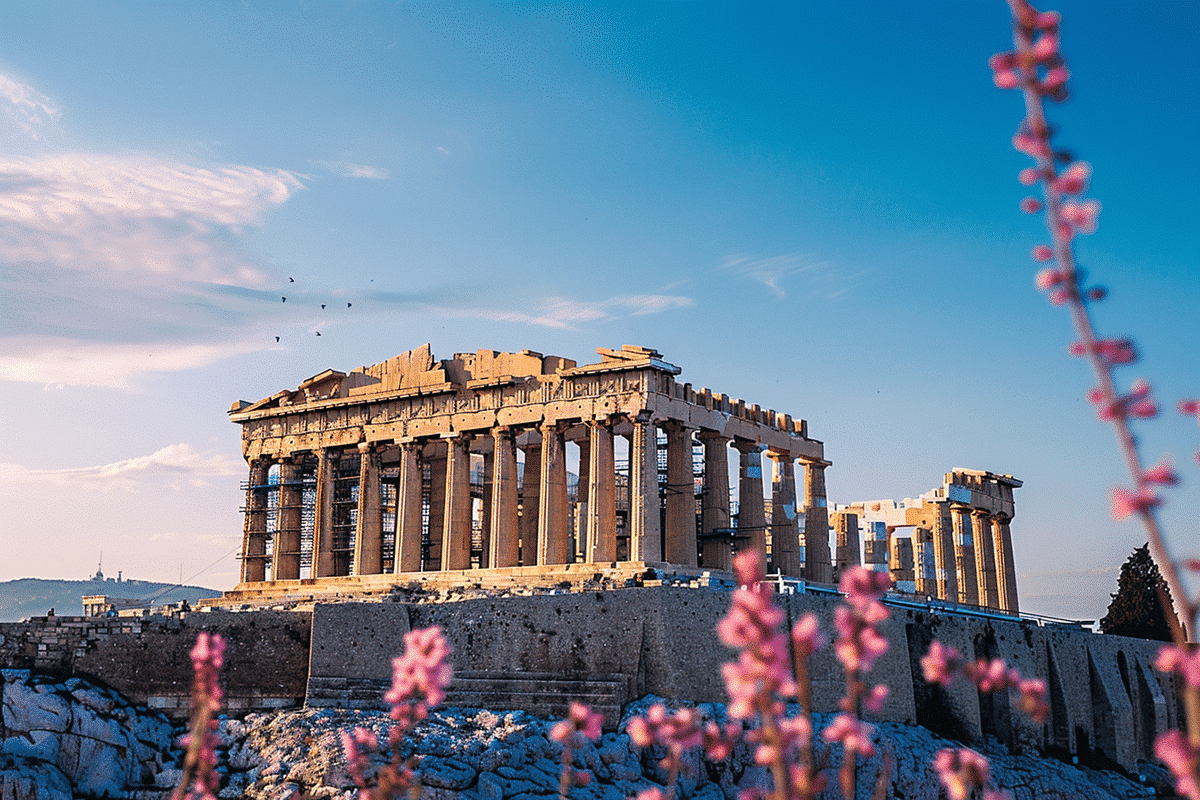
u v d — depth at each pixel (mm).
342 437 116625
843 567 124625
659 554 98688
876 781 78875
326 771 68375
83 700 76375
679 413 103062
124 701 78312
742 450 111688
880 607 15156
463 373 111375
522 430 107500
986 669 16234
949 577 128750
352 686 79688
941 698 96812
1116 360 12797
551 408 104375
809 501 118750
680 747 17562
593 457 101938
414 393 111875
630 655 79500
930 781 82500
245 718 77375
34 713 74938
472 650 82938
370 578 108375
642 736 17469
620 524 115750
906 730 89188
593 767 71625
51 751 73875
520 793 67750
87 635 79812
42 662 79062
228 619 81438
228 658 80875
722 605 84000
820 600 88312
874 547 125875
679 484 103625
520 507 130125
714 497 107062
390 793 20781
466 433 109562
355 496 123688
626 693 78250
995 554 138375
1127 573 147250
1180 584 12367
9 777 69250
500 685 80562
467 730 73812
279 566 118688
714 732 17594
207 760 20844
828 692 86062
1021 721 100875
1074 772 100375
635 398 99938
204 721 20438
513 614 82625
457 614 83750
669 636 79500
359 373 118250
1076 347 12953
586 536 109250
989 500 134750
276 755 71750
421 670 17516
